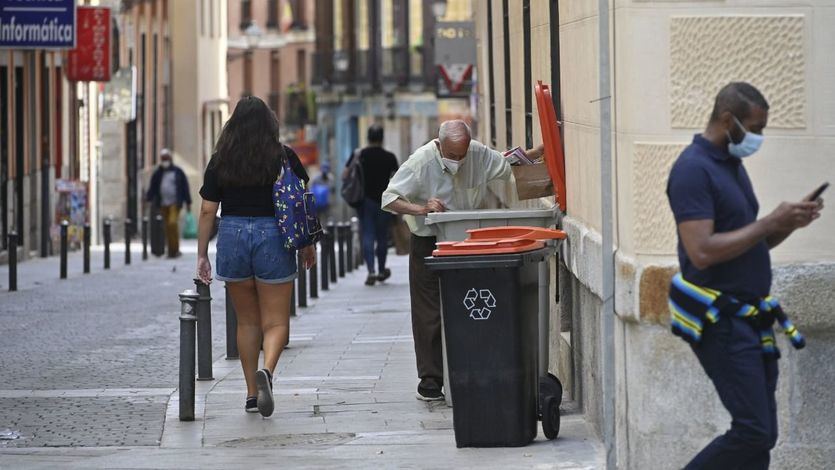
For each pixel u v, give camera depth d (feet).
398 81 460.14
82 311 131.54
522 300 60.08
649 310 51.78
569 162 69.72
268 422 69.56
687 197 43.42
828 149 52.44
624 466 53.98
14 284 155.33
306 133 517.14
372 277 158.30
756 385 43.55
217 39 444.14
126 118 289.12
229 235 69.56
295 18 524.93
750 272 43.88
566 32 69.87
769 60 52.08
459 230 69.15
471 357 60.29
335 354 95.86
